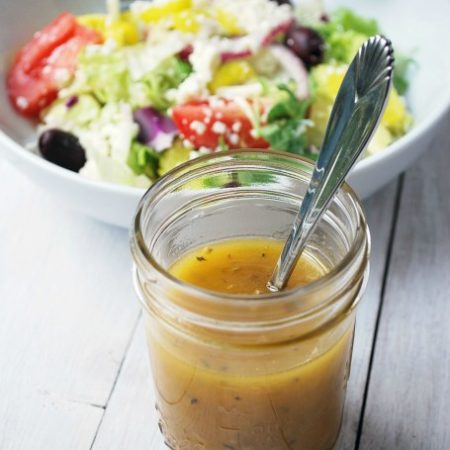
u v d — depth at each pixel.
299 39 0.66
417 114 0.66
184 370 0.47
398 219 0.62
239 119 0.62
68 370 0.56
